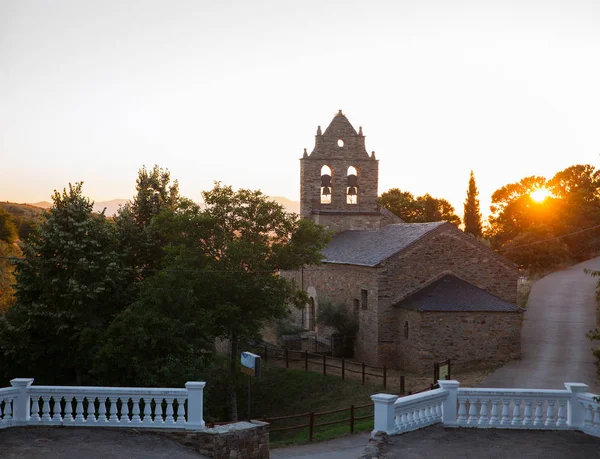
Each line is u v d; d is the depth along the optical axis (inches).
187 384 765.3
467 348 1638.8
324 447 1021.2
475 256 1840.6
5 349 1440.7
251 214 1593.3
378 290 1779.0
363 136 2404.0
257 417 1518.2
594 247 3353.8
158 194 1793.8
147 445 725.3
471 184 4306.1
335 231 2391.7
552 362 1519.4
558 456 654.5
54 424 760.3
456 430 746.8
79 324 1443.2
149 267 1690.5
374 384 1504.7
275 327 2276.1
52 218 1533.0
